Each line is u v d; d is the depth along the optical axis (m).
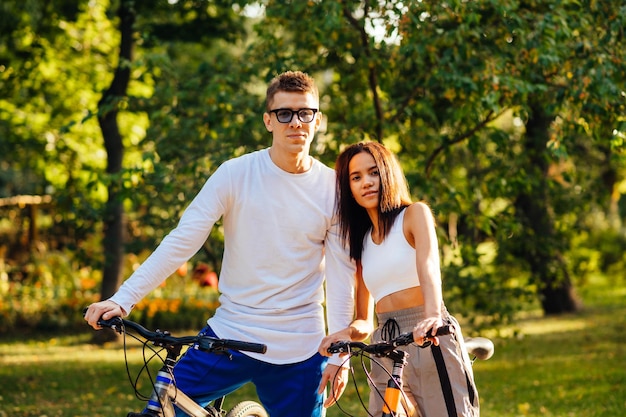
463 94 6.54
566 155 6.46
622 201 14.85
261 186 3.57
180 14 10.99
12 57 12.27
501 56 6.56
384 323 3.50
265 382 3.67
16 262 14.69
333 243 3.66
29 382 8.66
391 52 7.01
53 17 12.00
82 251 10.90
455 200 7.43
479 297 8.41
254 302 3.59
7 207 14.70
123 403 7.61
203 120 7.48
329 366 3.63
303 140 3.54
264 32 7.74
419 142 7.88
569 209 9.67
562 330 12.79
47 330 13.12
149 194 8.35
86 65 12.85
